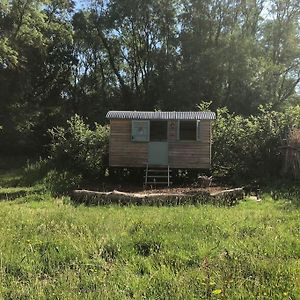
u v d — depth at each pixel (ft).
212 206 46.16
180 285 19.15
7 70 125.39
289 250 25.12
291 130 70.85
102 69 168.04
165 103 147.23
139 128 74.18
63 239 27.40
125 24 162.71
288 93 158.40
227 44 145.79
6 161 115.34
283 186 61.98
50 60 152.97
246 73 142.51
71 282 20.11
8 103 127.03
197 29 154.71
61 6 151.43
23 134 127.24
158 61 156.66
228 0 154.81
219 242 26.84
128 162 74.33
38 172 75.61
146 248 26.43
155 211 41.75
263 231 30.22
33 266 22.76
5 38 107.96
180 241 26.89
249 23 161.68
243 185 66.64
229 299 17.39
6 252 24.75
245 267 21.62
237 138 77.36
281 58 161.89
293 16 161.38
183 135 73.82
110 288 19.21
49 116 134.72
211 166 76.38
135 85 165.78
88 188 65.72
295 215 37.47
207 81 142.82
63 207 45.85
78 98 160.25
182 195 50.52
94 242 26.68
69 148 78.89
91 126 142.41
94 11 161.48
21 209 44.50
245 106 143.54
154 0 157.58
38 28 131.23
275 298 17.46
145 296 18.40
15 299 18.38
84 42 162.81
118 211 42.47
